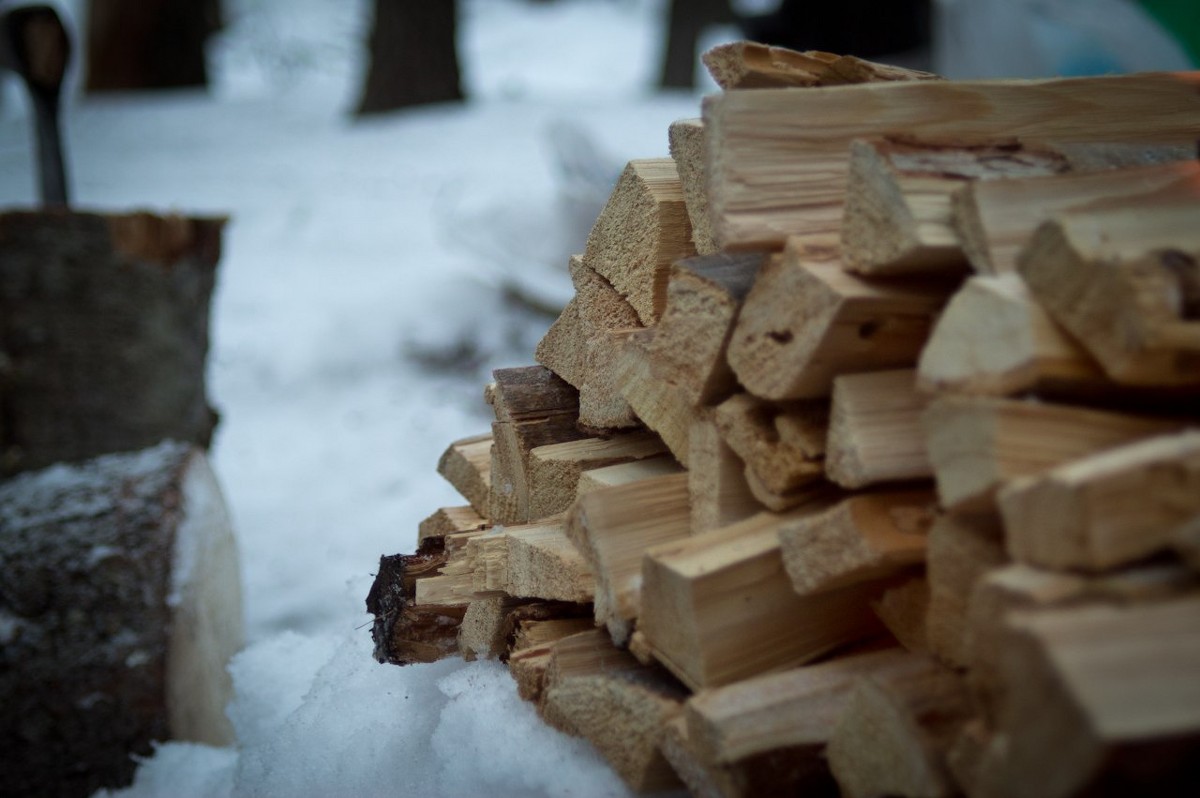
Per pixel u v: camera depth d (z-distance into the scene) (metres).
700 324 1.24
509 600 1.63
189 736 2.58
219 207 9.02
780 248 1.15
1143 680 0.72
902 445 1.06
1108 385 0.91
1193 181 1.08
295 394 6.11
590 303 1.61
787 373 1.12
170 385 3.69
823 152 1.19
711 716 1.10
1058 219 0.89
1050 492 0.82
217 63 17.89
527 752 1.44
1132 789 0.76
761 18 6.81
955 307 0.95
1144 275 0.85
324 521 4.71
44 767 2.41
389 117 11.98
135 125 12.38
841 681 1.12
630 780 1.31
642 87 15.09
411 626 1.72
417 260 7.63
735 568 1.16
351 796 1.57
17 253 3.38
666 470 1.46
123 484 2.71
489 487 1.85
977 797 0.84
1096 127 1.30
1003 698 0.83
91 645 2.46
